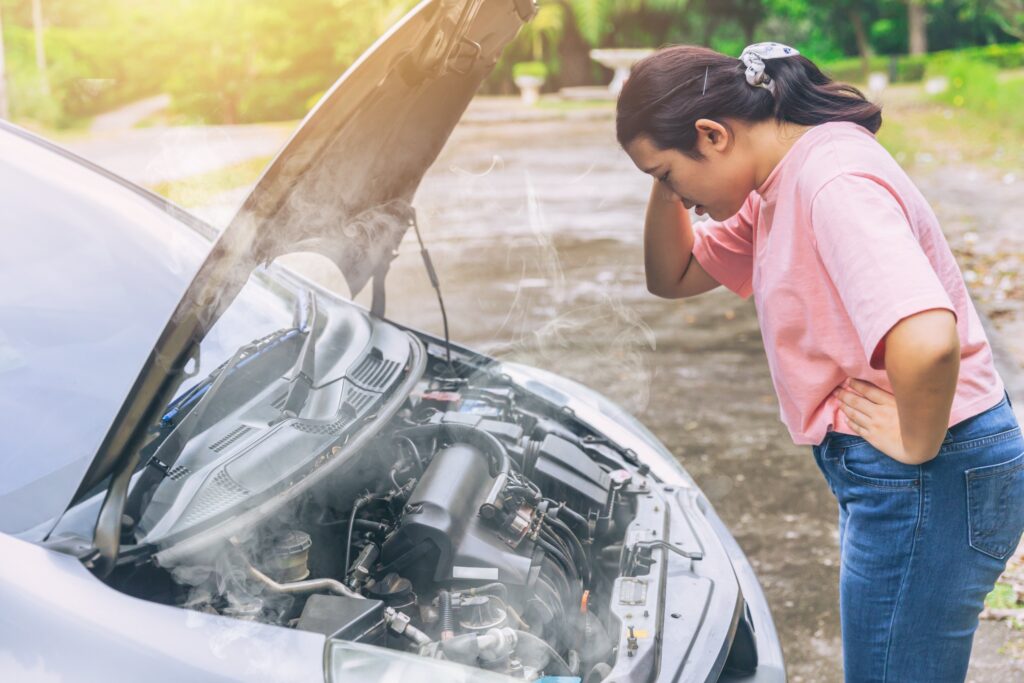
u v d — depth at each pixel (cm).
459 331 451
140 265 207
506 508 170
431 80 172
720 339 519
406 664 131
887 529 158
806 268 152
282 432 168
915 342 131
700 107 153
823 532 319
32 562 129
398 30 151
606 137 1369
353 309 222
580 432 221
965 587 159
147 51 1603
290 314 212
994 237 734
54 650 120
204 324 141
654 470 212
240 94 1543
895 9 2847
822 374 157
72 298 194
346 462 166
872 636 167
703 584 169
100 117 1543
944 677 166
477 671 133
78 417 167
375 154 176
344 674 127
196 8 1513
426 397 210
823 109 154
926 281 133
